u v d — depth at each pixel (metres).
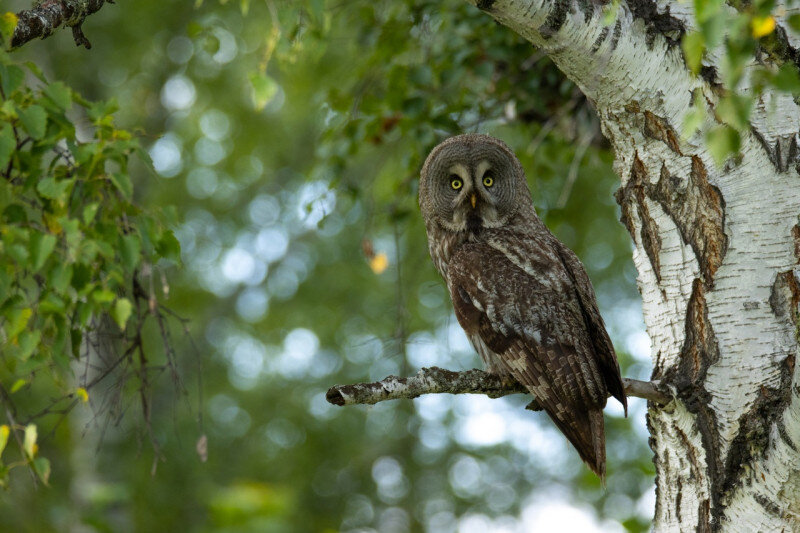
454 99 13.13
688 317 7.76
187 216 24.53
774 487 7.11
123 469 18.16
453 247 11.17
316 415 23.86
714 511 7.39
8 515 15.96
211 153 24.92
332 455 23.70
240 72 23.41
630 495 19.34
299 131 24.19
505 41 12.38
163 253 7.81
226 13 22.23
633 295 21.55
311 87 21.16
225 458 22.53
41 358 7.54
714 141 6.07
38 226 7.59
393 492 23.69
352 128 12.77
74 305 7.87
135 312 8.20
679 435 7.64
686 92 7.72
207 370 23.02
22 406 16.77
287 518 13.06
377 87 13.45
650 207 8.02
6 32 7.24
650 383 7.63
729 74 5.85
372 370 22.58
